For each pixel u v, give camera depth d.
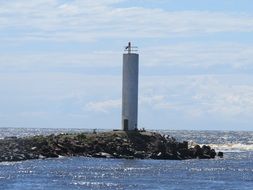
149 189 178.12
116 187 181.38
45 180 192.38
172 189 178.25
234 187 186.00
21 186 177.38
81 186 182.12
